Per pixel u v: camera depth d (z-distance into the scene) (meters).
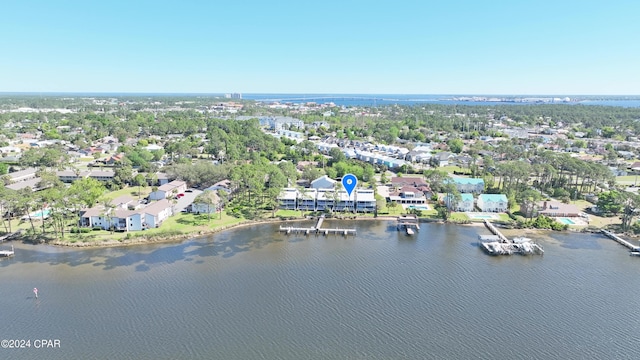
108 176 166.62
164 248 104.69
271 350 64.69
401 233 118.81
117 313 74.12
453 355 64.12
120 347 64.81
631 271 93.94
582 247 108.44
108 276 88.62
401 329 70.62
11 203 113.00
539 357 64.06
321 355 63.72
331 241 112.00
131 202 133.50
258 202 142.62
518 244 105.75
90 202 119.81
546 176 161.50
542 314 75.69
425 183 161.00
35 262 95.00
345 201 135.50
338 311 75.94
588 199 149.12
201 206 130.12
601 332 70.44
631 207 118.50
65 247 103.50
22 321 71.44
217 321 72.12
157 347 64.88
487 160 189.88
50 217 119.88
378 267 95.19
